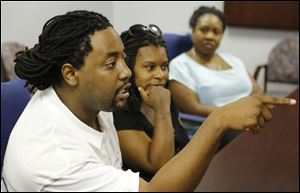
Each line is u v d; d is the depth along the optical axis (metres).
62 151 0.71
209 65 2.46
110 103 0.75
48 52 0.74
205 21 2.38
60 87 0.77
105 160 0.82
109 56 0.72
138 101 1.31
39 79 0.77
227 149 1.45
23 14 2.98
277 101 0.72
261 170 1.29
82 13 0.76
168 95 1.32
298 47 3.54
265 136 1.59
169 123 1.28
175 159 0.70
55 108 0.75
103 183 0.70
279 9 3.66
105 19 0.77
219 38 2.44
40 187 0.68
